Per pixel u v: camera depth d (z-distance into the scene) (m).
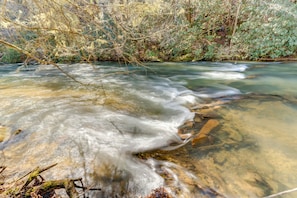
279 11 7.68
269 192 1.84
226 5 8.73
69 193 1.58
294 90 4.82
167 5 4.99
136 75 7.32
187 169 2.21
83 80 6.59
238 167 2.20
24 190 1.54
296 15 7.30
